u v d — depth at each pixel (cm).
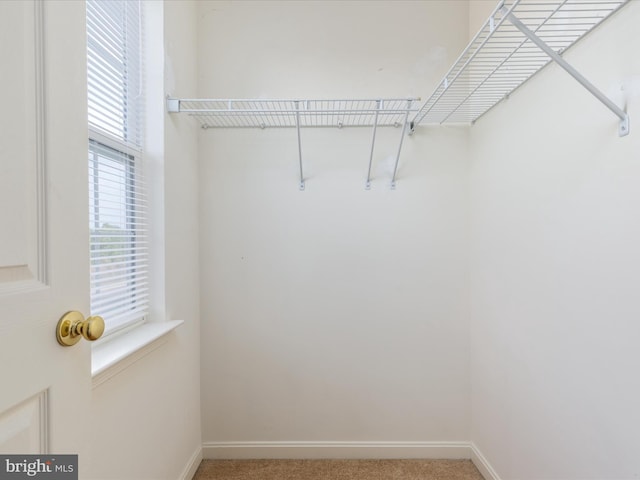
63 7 55
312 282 161
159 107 123
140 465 104
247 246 161
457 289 162
